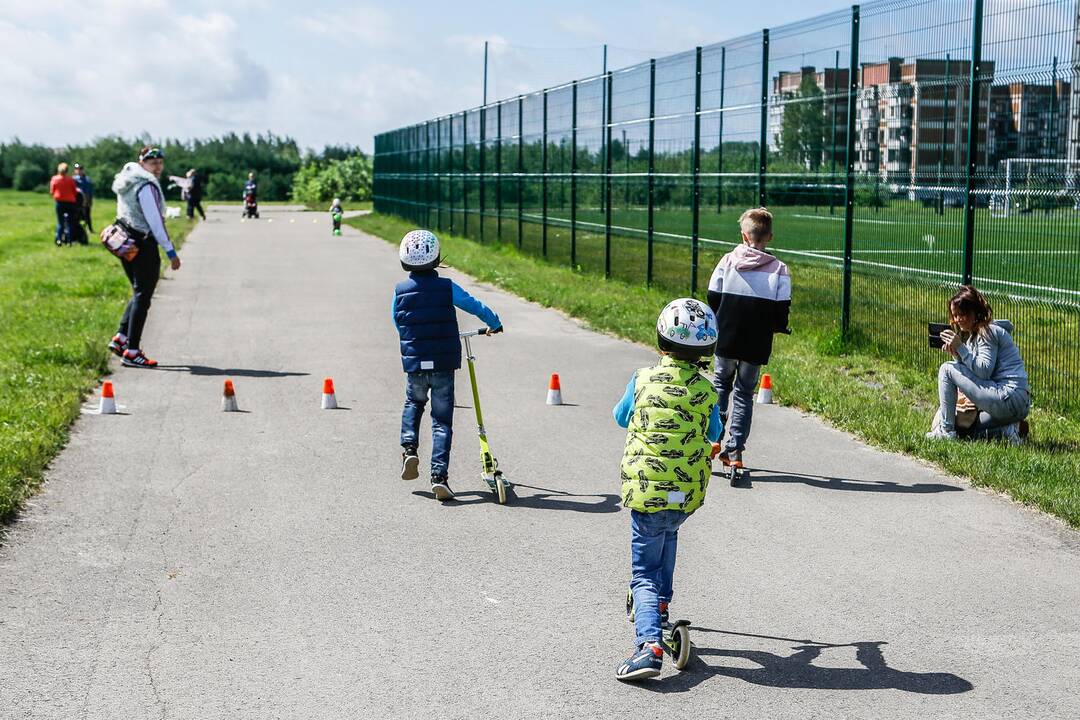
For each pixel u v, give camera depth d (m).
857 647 4.68
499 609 5.11
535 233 23.45
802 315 13.19
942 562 5.68
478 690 4.30
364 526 6.30
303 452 7.93
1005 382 7.83
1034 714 4.11
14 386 9.59
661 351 4.60
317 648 4.68
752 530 6.21
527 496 6.89
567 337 13.23
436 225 33.94
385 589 5.35
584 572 5.57
